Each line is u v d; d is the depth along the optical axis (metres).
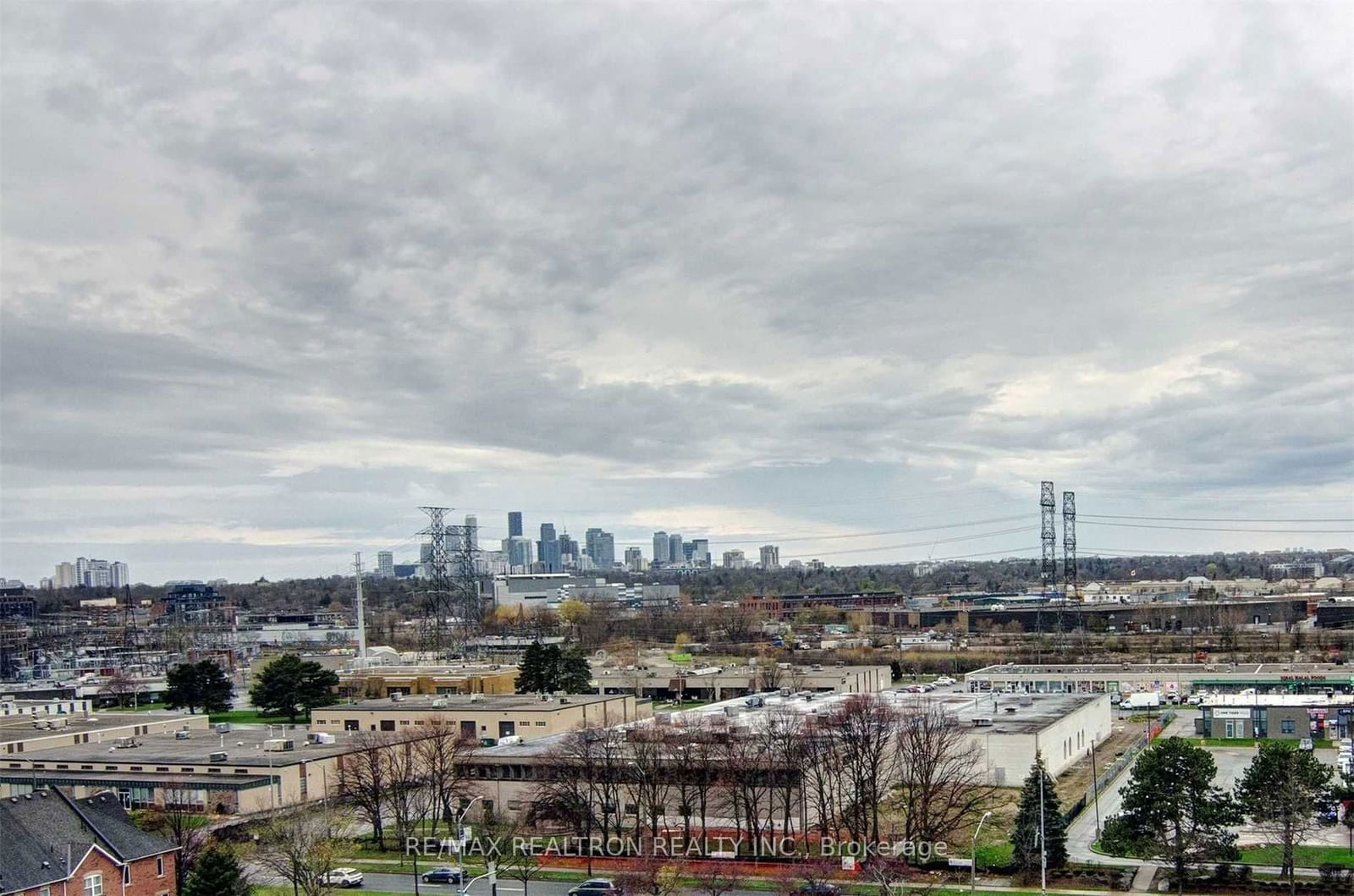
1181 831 137.62
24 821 125.56
